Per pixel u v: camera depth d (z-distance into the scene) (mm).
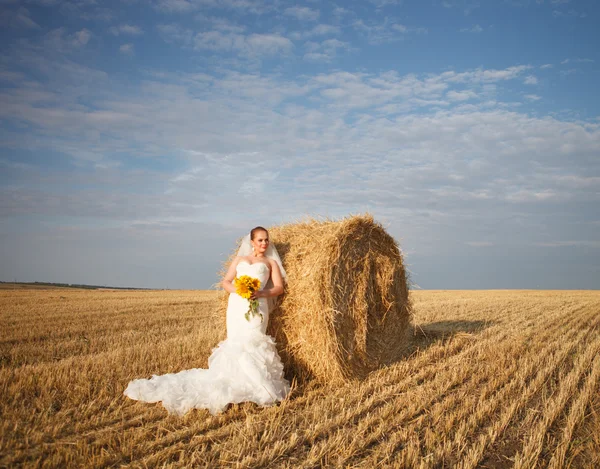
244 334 6023
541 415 5418
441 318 13945
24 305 16922
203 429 4730
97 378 6258
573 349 9031
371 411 5410
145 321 12453
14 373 6441
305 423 4969
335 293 6512
